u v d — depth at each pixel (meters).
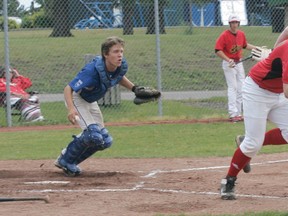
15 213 18.06
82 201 19.88
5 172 25.53
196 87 58.81
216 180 23.41
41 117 43.47
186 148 32.41
